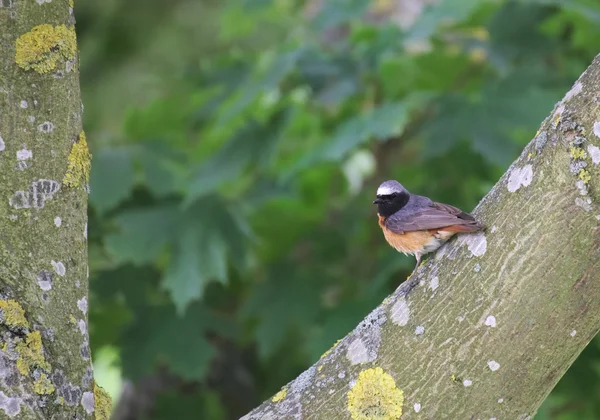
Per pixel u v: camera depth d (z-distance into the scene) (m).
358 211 12.69
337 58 11.98
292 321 11.70
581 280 6.14
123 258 10.78
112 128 14.77
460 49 12.14
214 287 12.74
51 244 6.45
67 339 6.43
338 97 11.27
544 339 6.22
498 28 12.28
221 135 12.96
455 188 12.30
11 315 6.18
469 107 11.09
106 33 15.19
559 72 12.56
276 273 12.08
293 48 12.11
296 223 12.66
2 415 6.01
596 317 6.21
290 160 12.78
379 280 10.91
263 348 11.65
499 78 11.71
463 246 6.55
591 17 10.85
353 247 12.56
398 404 6.48
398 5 14.38
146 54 15.17
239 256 11.23
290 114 11.62
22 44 6.38
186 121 13.55
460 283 6.46
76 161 6.62
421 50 12.84
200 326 11.73
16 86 6.36
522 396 6.32
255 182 12.37
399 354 6.56
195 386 14.13
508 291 6.28
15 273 6.29
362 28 12.41
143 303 12.02
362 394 6.59
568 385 12.16
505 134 10.85
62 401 6.30
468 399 6.36
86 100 14.84
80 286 6.61
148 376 13.59
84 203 6.72
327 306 11.80
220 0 15.34
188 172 12.22
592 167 6.11
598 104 6.12
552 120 6.39
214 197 11.51
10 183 6.33
